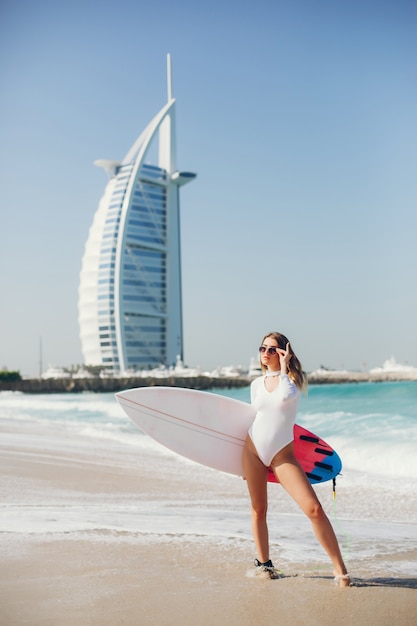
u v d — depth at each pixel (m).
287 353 3.96
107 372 152.88
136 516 5.95
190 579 3.74
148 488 8.23
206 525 5.48
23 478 8.63
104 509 6.45
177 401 4.27
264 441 3.82
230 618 3.08
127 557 4.23
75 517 5.75
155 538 4.85
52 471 9.36
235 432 4.12
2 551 4.38
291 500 7.69
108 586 3.58
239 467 4.15
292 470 3.76
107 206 157.38
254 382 4.09
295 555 4.44
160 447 13.61
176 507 6.81
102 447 13.40
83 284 156.88
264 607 3.24
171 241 162.75
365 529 5.64
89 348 155.25
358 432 15.26
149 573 3.85
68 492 7.71
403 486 8.70
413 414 20.56
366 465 11.30
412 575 3.88
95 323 154.25
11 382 125.75
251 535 5.04
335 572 3.67
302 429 4.04
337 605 3.27
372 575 3.88
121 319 153.25
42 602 3.31
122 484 8.48
